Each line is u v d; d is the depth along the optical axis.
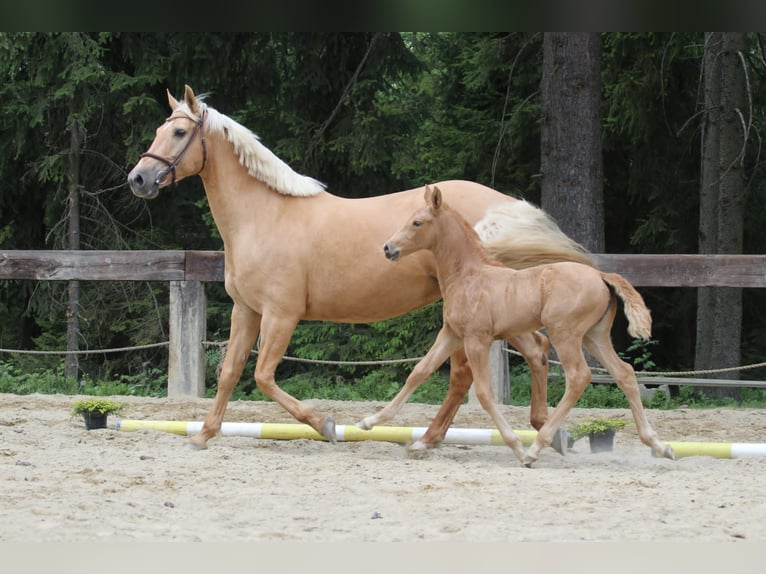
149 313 20.16
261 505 6.09
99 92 19.28
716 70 18.33
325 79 19.31
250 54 19.47
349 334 19.53
